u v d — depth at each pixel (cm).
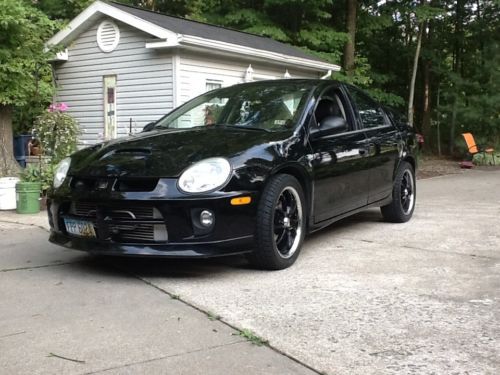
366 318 331
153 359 277
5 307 355
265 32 1510
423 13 1650
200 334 308
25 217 689
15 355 283
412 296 371
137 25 1059
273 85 538
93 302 364
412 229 607
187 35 1001
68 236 429
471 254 489
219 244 391
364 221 657
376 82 1880
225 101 530
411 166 657
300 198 448
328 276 419
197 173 388
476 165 1568
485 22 1853
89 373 263
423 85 2070
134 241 397
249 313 340
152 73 1092
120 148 440
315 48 1634
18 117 1109
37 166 805
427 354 281
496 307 349
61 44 1103
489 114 1716
